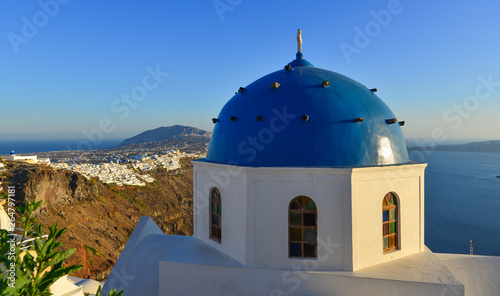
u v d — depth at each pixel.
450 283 8.30
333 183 8.95
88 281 20.03
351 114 9.62
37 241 3.59
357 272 8.90
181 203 98.56
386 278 8.55
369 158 9.38
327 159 9.16
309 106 9.66
